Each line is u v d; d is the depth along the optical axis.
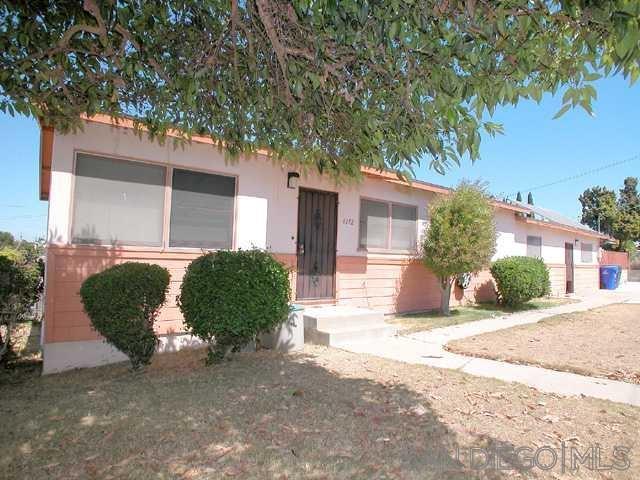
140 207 6.35
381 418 3.89
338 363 5.76
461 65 2.62
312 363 5.73
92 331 5.70
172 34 4.00
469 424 3.82
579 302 15.13
